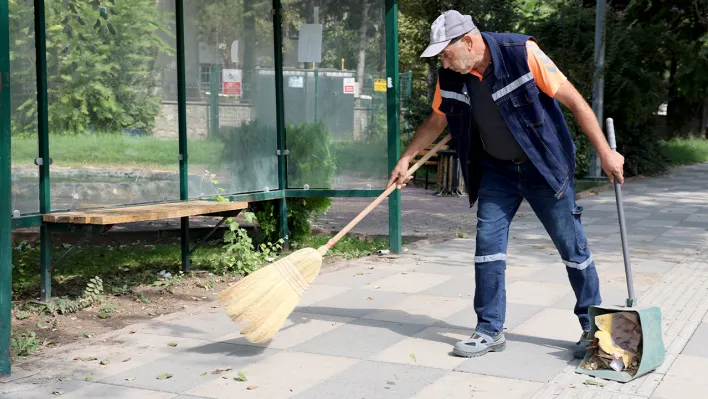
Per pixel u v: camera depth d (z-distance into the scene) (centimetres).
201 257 823
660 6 2153
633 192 1636
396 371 462
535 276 746
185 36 752
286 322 575
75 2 641
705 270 783
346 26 855
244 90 829
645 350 449
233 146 820
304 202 915
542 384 439
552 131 470
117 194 688
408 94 1859
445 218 1232
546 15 1931
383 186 862
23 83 596
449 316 593
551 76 459
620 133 1997
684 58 2289
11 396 419
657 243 962
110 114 677
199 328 559
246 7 823
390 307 621
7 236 452
